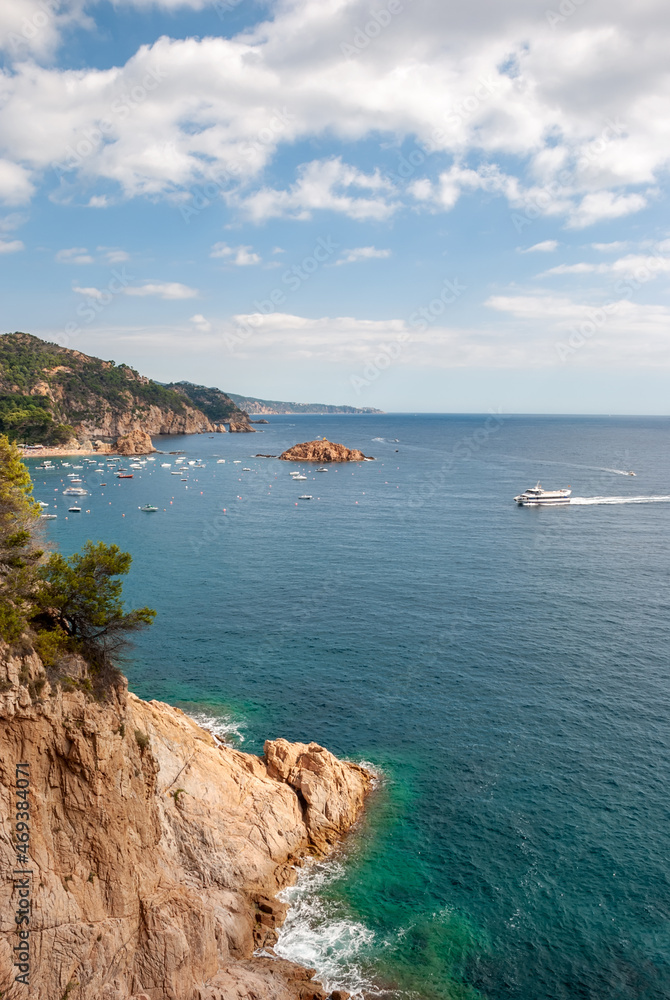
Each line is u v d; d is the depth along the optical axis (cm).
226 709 4828
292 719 4678
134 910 2316
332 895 3102
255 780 3512
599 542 10956
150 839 2505
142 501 15875
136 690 5106
